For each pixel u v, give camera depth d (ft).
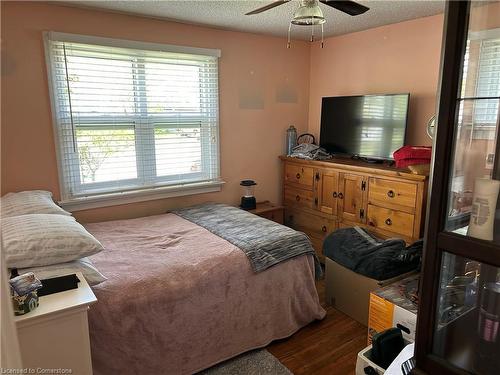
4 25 7.89
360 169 9.82
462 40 2.67
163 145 10.53
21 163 8.53
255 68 11.82
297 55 12.74
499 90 2.85
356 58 11.48
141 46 9.50
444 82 2.76
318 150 11.83
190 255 7.06
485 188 2.87
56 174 8.99
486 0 2.71
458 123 2.84
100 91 9.29
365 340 7.77
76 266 5.53
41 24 8.29
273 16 9.46
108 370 5.69
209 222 9.11
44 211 7.02
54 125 8.76
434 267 3.02
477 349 3.13
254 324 7.33
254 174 12.51
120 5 8.49
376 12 9.09
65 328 4.39
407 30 9.99
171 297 6.16
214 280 6.68
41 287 4.54
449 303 3.14
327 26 10.59
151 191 10.35
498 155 2.94
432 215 2.97
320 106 12.97
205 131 11.23
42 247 5.31
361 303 8.28
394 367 4.33
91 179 9.53
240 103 11.71
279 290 7.61
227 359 7.06
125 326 5.74
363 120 10.73
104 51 9.14
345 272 8.58
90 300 4.48
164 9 8.82
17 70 8.18
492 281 3.04
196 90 10.80
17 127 8.36
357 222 10.21
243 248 7.37
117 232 8.46
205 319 6.63
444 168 2.85
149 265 6.61
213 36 10.77
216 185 11.64
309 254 8.11
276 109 12.60
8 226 5.69
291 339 7.86
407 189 8.75
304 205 12.02
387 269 7.75
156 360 6.13
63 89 8.81
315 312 8.25
